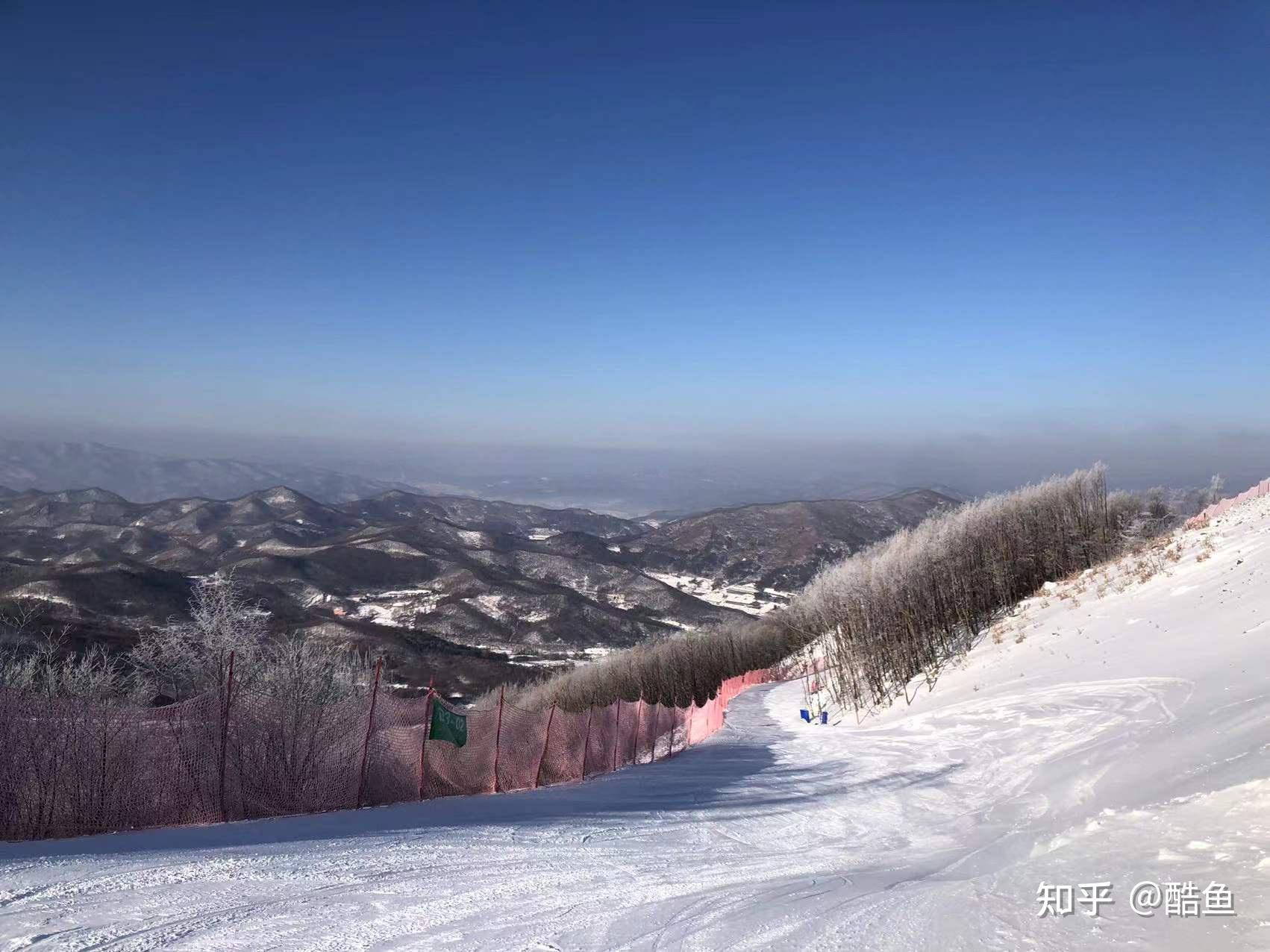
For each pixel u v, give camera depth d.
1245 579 21.05
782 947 5.35
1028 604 31.64
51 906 5.66
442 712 12.86
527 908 6.29
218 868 6.87
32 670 21.14
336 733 11.31
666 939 5.55
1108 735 14.04
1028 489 41.12
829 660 39.34
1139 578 26.98
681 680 58.88
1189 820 7.45
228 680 10.45
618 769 18.38
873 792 13.66
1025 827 9.49
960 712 21.61
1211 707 13.00
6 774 8.70
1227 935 4.74
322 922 5.65
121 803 9.26
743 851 9.16
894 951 5.20
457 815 10.79
